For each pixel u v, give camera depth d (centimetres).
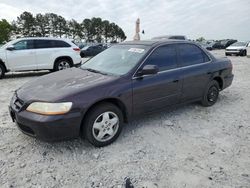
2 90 728
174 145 363
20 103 336
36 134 314
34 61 990
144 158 327
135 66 389
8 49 948
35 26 7431
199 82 487
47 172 295
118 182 279
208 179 285
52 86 351
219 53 2703
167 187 271
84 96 325
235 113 502
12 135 388
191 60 481
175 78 434
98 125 343
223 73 548
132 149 349
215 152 345
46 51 1008
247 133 408
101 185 274
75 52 1078
